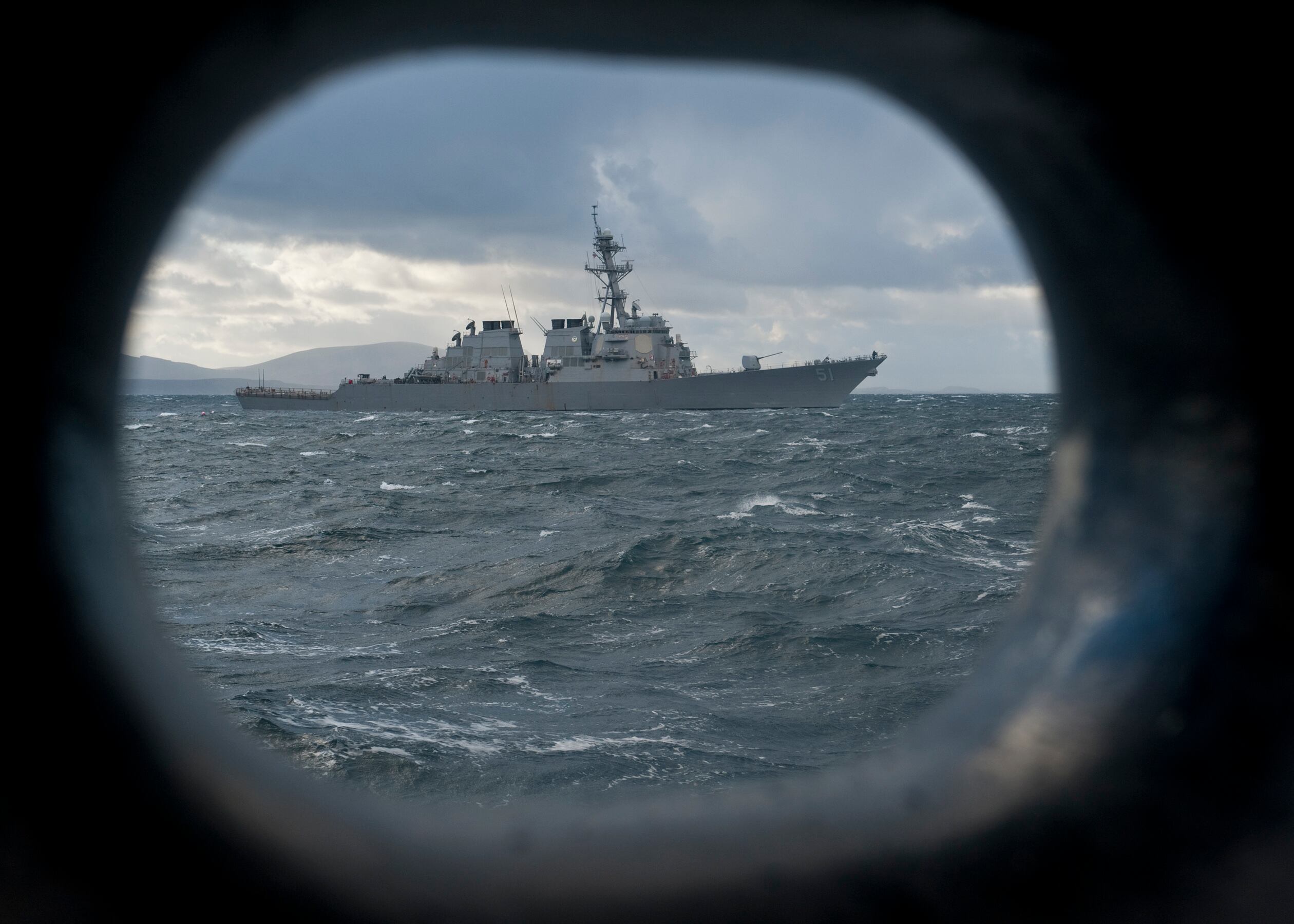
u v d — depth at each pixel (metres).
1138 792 1.40
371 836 1.49
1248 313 1.39
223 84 1.25
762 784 1.70
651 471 38.94
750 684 12.33
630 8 1.22
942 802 1.51
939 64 1.38
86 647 1.30
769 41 1.32
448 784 9.01
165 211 1.40
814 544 21.39
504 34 1.28
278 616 16.22
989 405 129.12
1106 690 1.50
